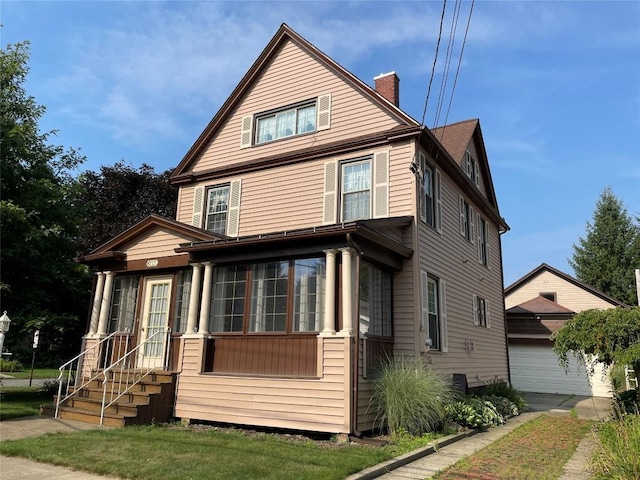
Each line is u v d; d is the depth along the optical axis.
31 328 11.70
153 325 10.91
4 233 11.77
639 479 4.81
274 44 13.63
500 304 17.70
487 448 7.77
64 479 5.31
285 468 5.73
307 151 12.12
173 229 10.84
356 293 8.37
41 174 13.31
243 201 12.91
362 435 7.96
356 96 11.96
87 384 10.34
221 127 14.16
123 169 26.58
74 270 13.12
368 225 8.88
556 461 6.93
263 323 9.24
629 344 9.98
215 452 6.50
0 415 9.25
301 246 8.89
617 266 34.16
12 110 13.23
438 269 11.59
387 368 8.63
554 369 20.77
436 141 11.34
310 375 8.39
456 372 12.05
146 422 8.87
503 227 18.72
